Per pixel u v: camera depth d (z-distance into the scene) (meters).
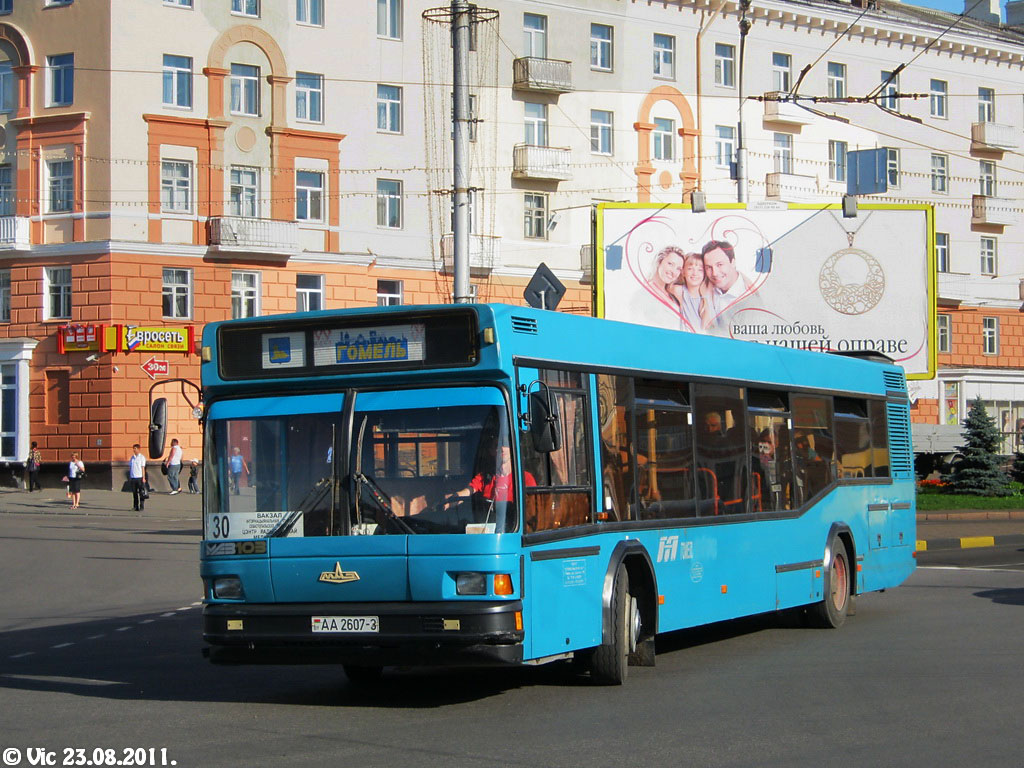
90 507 41.22
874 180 44.03
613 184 55.31
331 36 49.78
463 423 9.85
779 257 32.38
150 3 46.66
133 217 46.28
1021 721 9.49
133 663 13.08
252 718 9.86
